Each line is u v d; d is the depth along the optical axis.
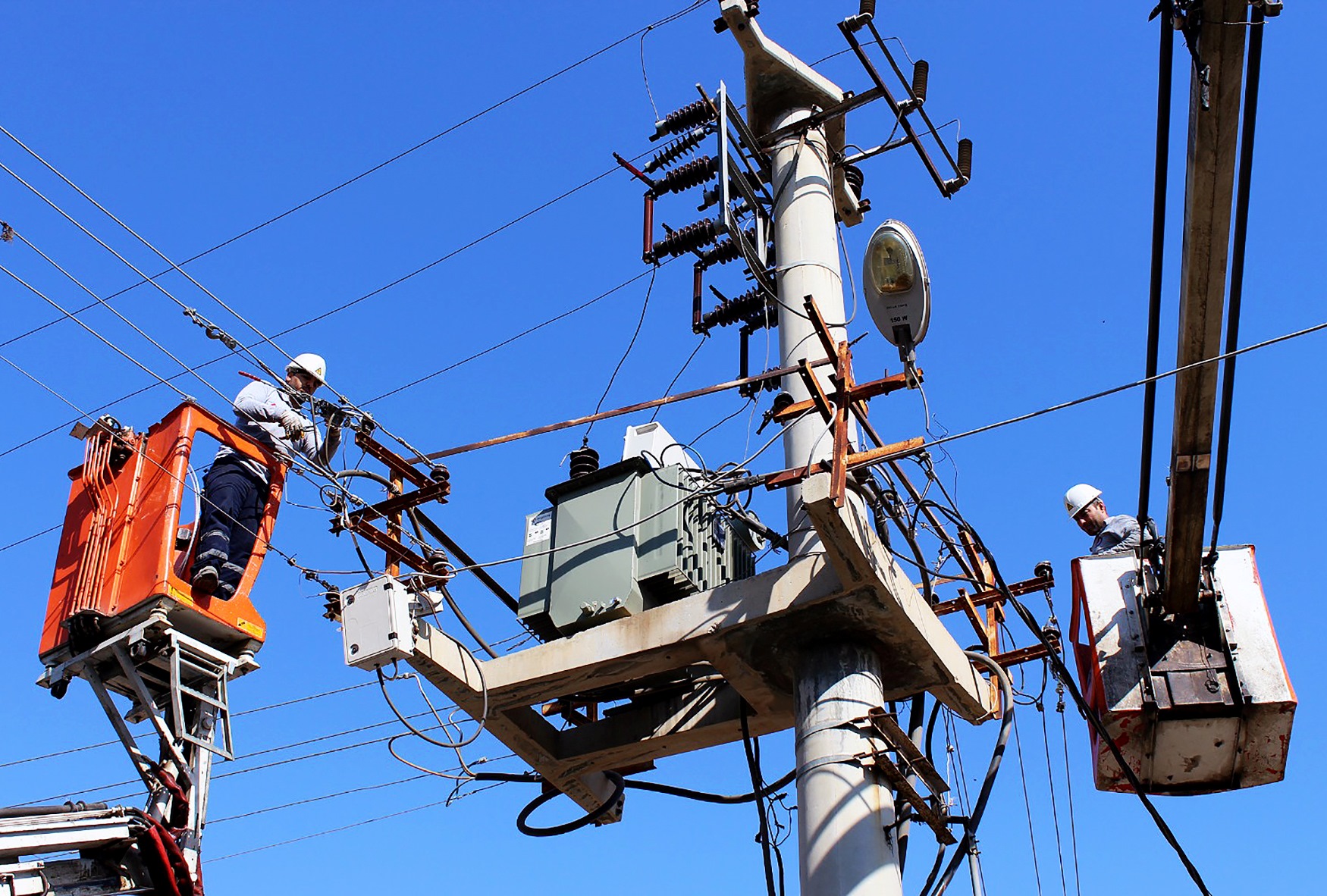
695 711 11.16
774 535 11.20
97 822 9.34
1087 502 13.70
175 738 9.91
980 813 9.73
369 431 11.09
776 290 11.77
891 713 9.45
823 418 9.98
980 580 11.97
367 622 10.08
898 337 9.99
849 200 12.80
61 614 10.45
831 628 9.83
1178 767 10.71
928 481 10.45
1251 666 10.32
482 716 10.58
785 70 12.48
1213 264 8.34
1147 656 10.52
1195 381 8.95
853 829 9.13
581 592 10.93
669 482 11.08
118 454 10.97
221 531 10.56
